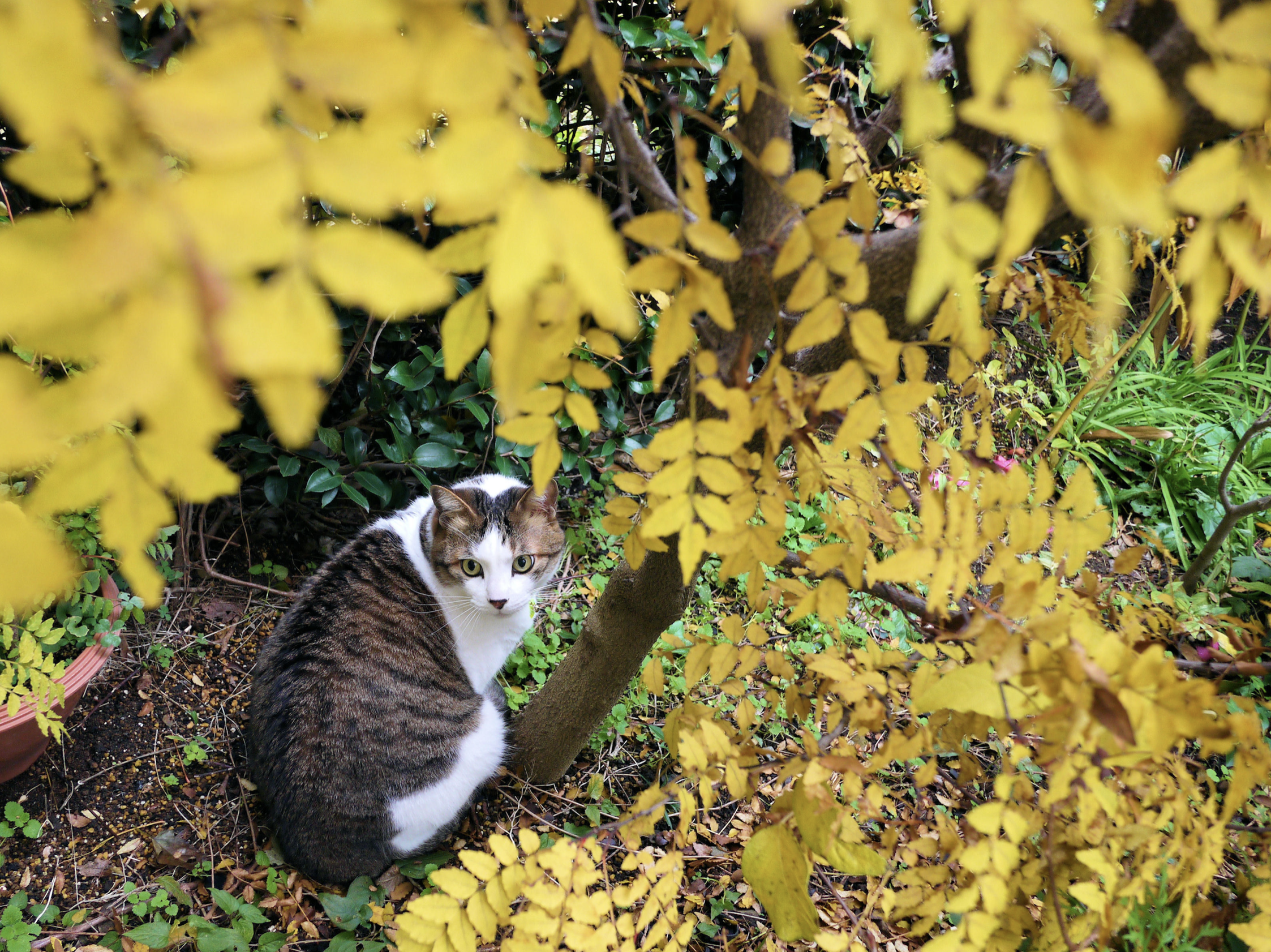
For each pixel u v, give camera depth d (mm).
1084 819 1050
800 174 726
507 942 1160
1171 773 1307
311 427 386
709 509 795
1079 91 861
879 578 955
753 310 1203
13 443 372
